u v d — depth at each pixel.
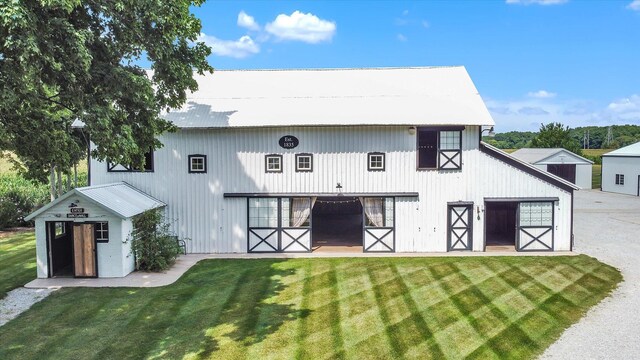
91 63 11.12
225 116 18.70
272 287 14.35
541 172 18.45
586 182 42.78
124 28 11.87
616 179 40.25
